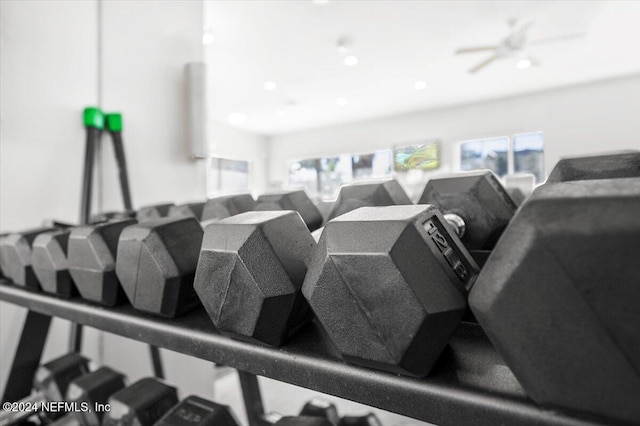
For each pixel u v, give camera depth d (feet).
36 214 4.08
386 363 1.14
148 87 4.91
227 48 5.37
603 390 0.82
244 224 1.42
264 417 3.51
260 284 1.36
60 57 4.26
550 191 0.88
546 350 0.86
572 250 0.79
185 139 5.18
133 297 1.91
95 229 2.14
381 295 1.09
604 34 3.07
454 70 10.27
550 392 0.90
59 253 2.40
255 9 4.21
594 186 0.84
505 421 1.02
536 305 0.85
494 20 4.40
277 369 1.46
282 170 24.26
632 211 0.74
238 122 20.10
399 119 20.74
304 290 1.29
